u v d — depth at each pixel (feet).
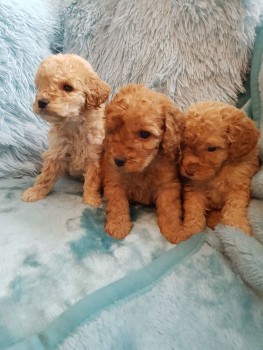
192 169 1.36
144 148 1.31
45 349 0.92
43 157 1.65
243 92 1.76
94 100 1.46
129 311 1.03
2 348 0.95
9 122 1.70
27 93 1.73
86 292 1.10
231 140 1.36
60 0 1.97
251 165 1.46
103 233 1.34
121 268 1.20
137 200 1.56
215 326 1.05
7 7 1.70
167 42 1.71
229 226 1.28
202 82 1.73
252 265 1.14
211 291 1.12
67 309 1.01
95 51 1.85
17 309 1.05
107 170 1.52
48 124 1.79
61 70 1.40
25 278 1.14
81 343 0.94
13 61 1.69
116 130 1.33
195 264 1.19
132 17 1.75
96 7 1.84
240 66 1.73
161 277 1.13
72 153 1.59
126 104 1.30
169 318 1.05
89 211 1.46
